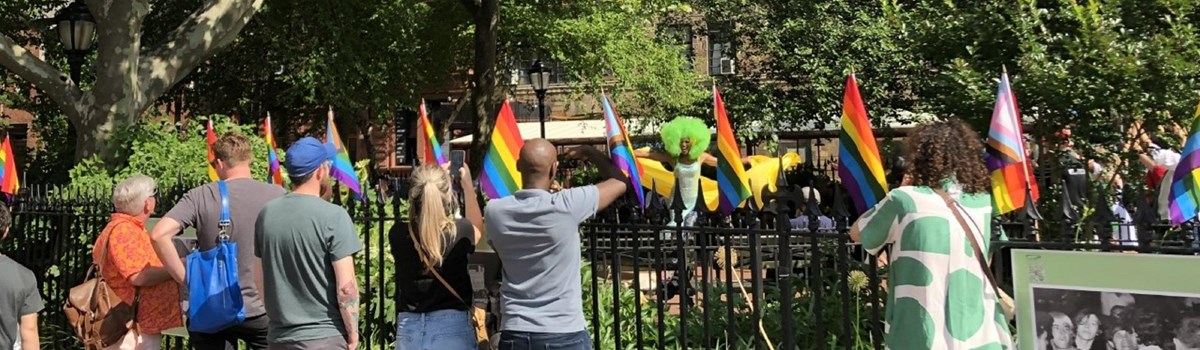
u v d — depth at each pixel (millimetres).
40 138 17469
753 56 17750
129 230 4801
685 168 9281
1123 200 5910
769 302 5664
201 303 4164
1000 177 4012
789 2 16281
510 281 3564
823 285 5660
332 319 3730
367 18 17422
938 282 2992
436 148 5805
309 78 16922
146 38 18000
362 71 17078
